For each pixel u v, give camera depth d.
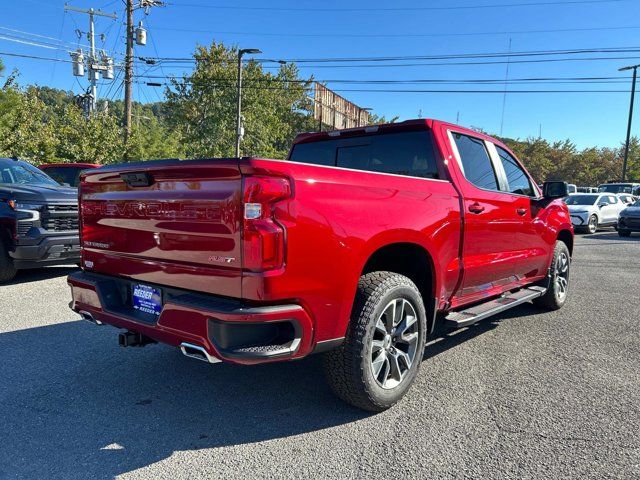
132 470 2.54
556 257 5.81
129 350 4.36
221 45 34.50
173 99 34.38
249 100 34.38
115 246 3.30
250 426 3.02
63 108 21.16
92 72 29.97
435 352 4.43
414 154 4.04
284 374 3.87
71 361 4.07
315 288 2.65
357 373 2.95
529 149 63.28
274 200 2.48
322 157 4.68
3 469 2.52
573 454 2.70
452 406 3.30
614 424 3.05
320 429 2.98
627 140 34.28
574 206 19.00
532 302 6.04
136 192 3.04
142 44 25.20
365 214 2.93
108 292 3.32
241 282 2.51
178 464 2.59
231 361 2.49
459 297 4.08
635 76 32.97
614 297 6.86
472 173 4.23
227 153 34.00
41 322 5.13
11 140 15.69
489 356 4.32
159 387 3.59
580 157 63.56
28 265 6.77
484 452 2.72
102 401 3.34
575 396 3.47
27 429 2.95
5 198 6.61
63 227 7.05
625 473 2.52
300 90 42.69
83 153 18.95
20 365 3.96
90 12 30.17
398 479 2.46
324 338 2.76
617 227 17.16
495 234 4.32
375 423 3.06
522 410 3.24
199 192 2.65
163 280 2.95
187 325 2.65
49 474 2.49
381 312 3.03
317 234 2.64
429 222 3.43
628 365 4.10
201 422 3.06
